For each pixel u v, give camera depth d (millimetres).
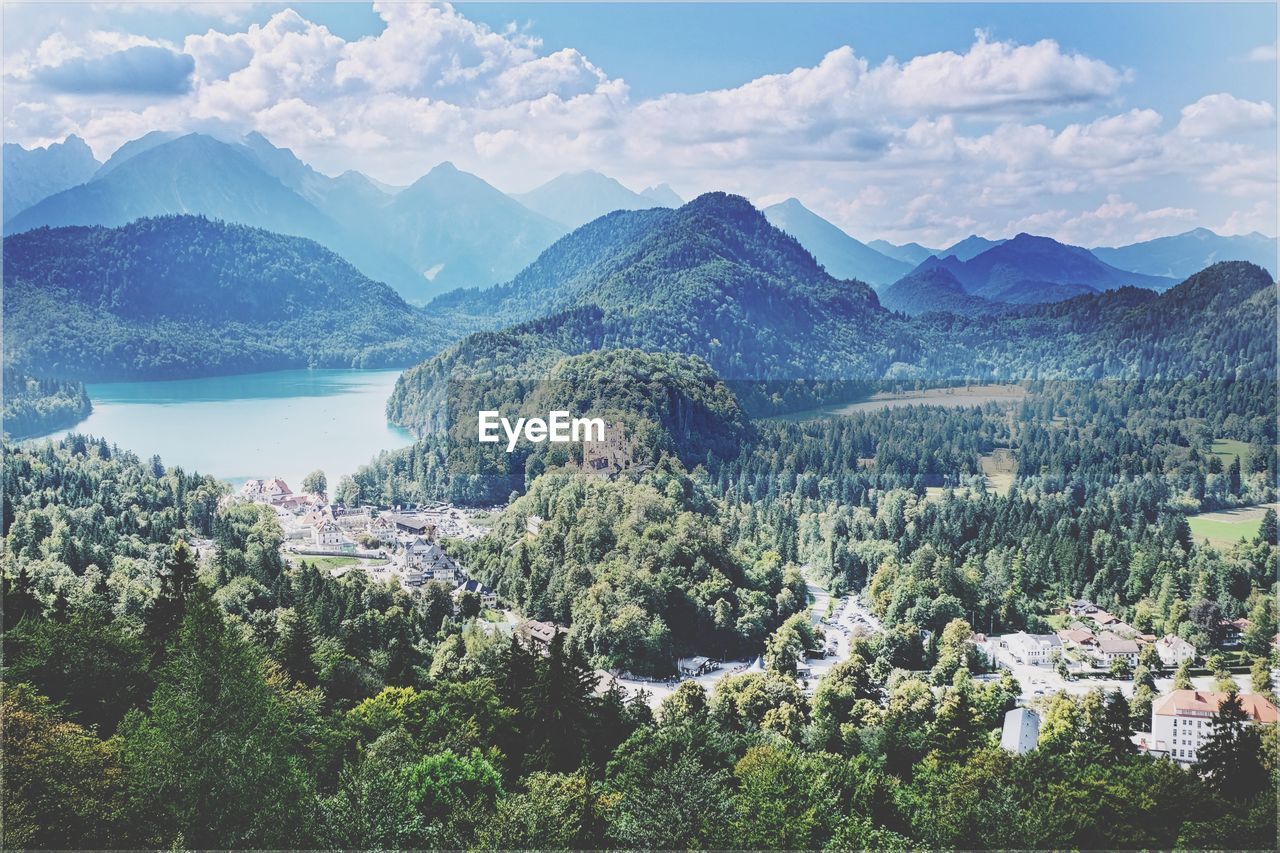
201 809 71125
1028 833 90312
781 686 154750
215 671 74125
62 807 72312
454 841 76875
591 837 87250
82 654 96250
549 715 110812
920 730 126812
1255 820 97000
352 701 117375
